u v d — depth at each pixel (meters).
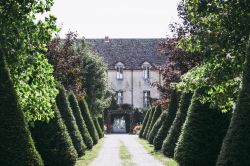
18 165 11.08
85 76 50.97
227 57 17.11
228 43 16.94
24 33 15.20
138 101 76.19
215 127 17.52
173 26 31.03
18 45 15.02
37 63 15.54
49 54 35.16
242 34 16.69
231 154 11.41
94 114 51.78
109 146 38.81
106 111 74.00
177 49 30.39
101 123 62.78
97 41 79.44
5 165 11.00
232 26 16.94
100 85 52.19
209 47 17.38
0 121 11.20
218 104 16.97
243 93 11.66
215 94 17.12
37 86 15.68
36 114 15.74
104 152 31.94
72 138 24.72
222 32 17.00
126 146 38.78
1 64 11.55
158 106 43.69
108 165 23.11
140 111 75.06
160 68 32.97
